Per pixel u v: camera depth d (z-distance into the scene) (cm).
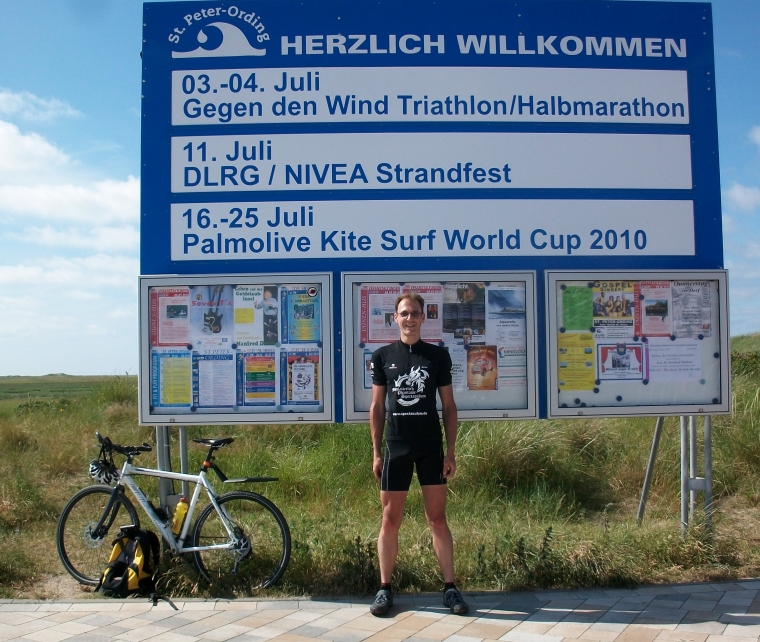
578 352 580
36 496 746
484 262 584
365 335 568
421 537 586
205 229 579
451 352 574
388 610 467
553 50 596
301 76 587
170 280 568
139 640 422
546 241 587
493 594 503
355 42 589
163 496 563
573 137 593
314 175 582
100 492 554
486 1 595
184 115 585
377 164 583
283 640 421
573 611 467
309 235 579
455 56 591
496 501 760
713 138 602
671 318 587
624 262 591
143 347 567
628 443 884
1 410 1246
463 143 587
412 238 581
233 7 589
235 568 518
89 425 1102
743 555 570
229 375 568
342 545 542
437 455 477
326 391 567
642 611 465
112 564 520
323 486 820
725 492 789
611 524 671
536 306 578
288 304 571
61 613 471
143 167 582
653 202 596
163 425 567
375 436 486
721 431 880
